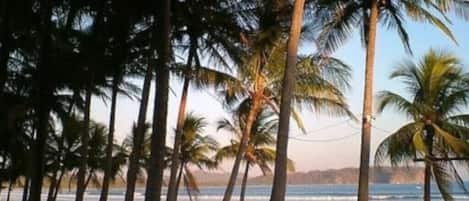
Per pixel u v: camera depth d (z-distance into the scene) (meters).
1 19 13.37
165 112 12.72
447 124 21.41
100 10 15.12
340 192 121.12
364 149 16.27
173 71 18.11
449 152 20.73
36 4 13.52
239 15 17.44
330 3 17.72
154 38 15.09
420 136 19.81
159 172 12.45
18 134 20.36
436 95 21.59
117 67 17.25
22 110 17.30
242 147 21.61
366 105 16.59
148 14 14.90
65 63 14.81
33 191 13.53
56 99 20.06
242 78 21.36
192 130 34.28
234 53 18.30
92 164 32.78
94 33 15.54
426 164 20.86
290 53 12.80
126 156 35.59
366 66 16.83
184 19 15.81
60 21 14.70
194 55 18.83
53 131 25.39
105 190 18.44
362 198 15.92
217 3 16.19
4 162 22.97
